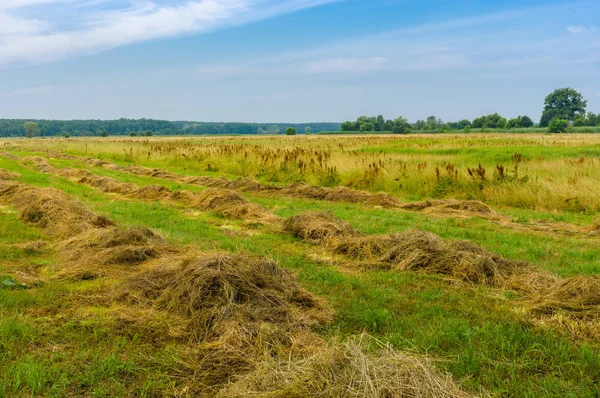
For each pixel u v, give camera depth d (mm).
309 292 5793
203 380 3891
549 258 7641
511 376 3926
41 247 7832
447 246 7336
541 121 139125
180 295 5176
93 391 3756
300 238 8773
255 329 4504
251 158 23250
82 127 175000
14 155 31438
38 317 5031
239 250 7371
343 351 3740
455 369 4070
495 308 5465
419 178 15648
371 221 10398
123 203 12648
